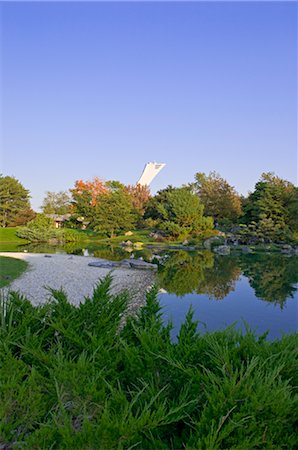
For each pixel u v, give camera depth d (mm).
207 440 1815
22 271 19625
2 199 59156
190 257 33375
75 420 2168
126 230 54875
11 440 2055
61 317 3562
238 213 60031
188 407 2215
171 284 18703
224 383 2154
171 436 2201
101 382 2422
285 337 2936
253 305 13828
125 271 22938
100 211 50281
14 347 3053
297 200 47844
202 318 11758
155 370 2605
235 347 2742
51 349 2914
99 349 2900
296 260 31422
